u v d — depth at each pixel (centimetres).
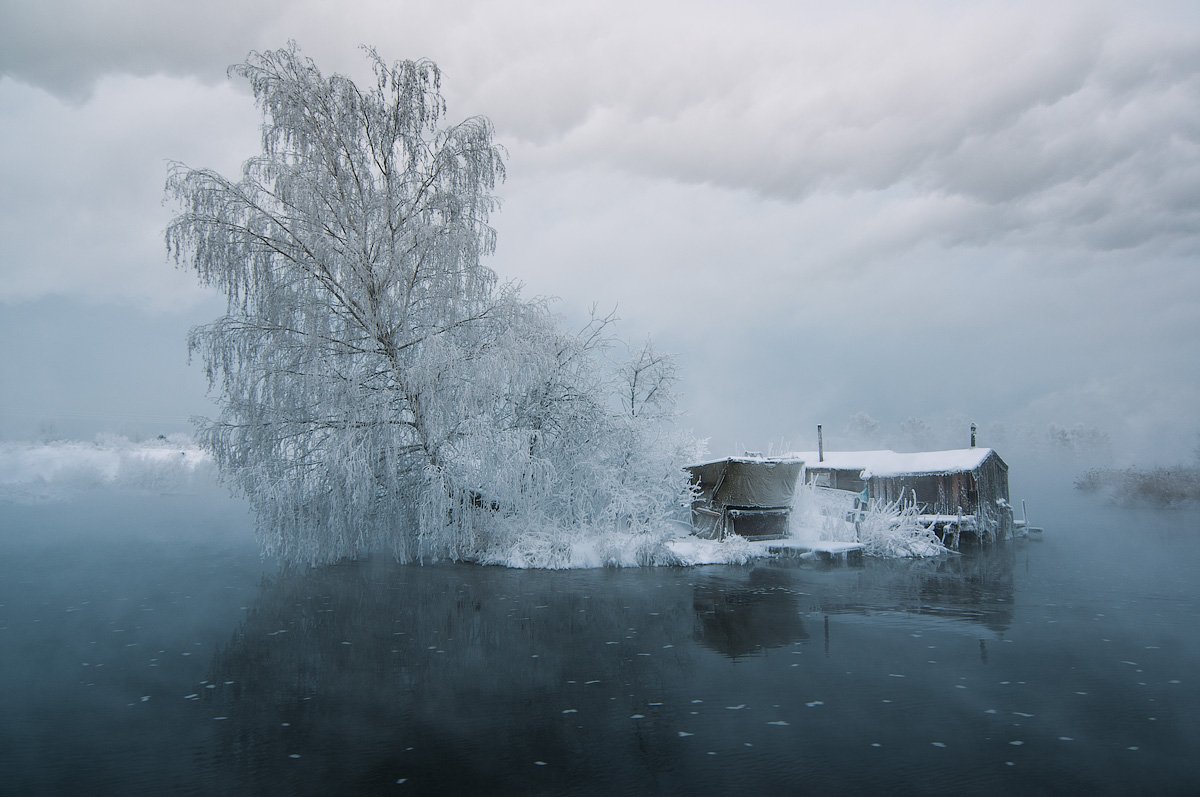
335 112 1986
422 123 2078
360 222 1962
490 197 2073
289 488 1853
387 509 1970
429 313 1964
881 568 1930
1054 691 897
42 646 1151
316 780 665
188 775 677
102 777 673
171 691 930
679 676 979
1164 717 804
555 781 659
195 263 1800
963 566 1955
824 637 1183
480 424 1902
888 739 749
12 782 662
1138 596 1516
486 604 1460
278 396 1852
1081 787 634
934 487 2523
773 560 2075
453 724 807
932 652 1088
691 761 700
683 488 2295
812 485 2506
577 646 1138
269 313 1875
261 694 915
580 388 2173
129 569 1928
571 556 1947
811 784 645
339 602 1489
